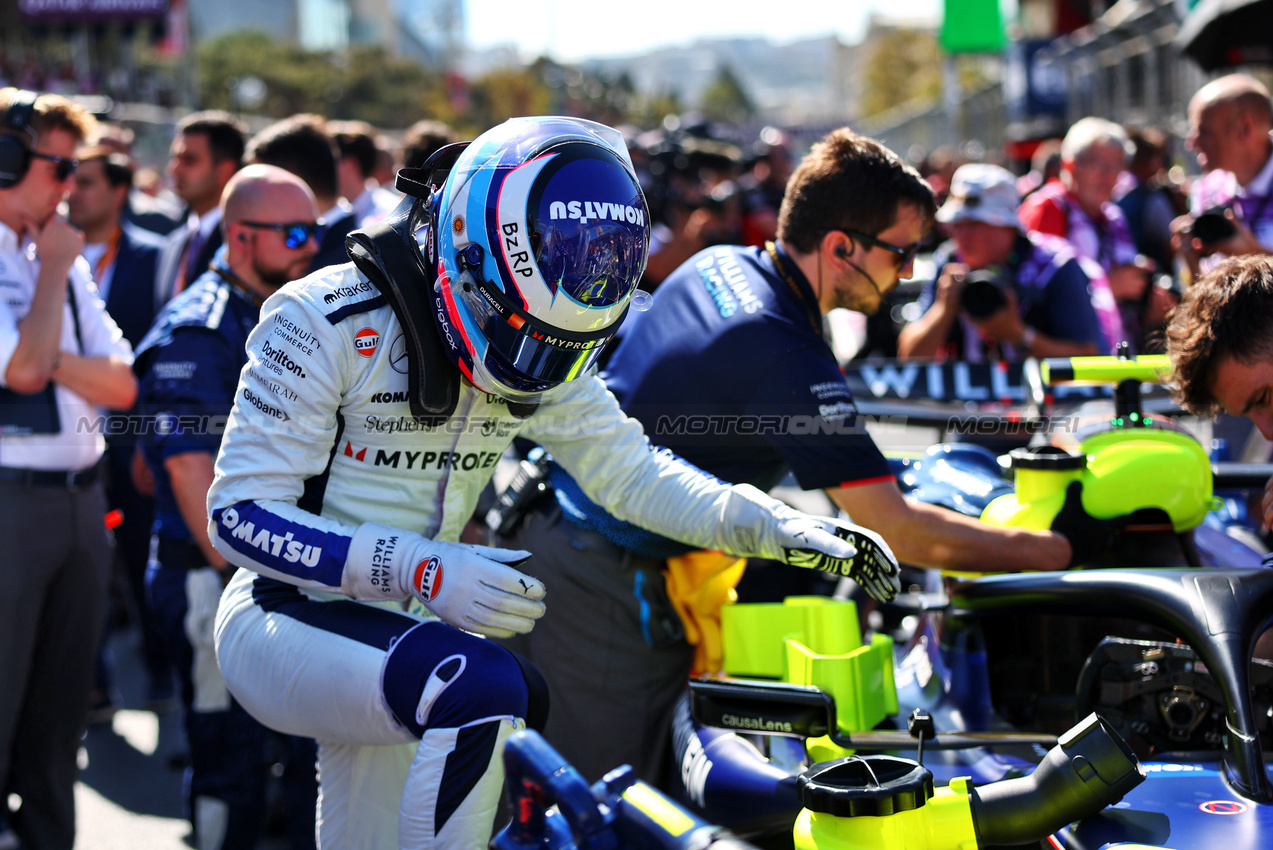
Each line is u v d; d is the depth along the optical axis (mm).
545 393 1817
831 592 3053
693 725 2133
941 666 2109
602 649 2389
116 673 4727
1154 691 1796
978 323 3699
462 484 1800
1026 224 5027
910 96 71438
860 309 2379
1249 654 1653
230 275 2781
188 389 2625
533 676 1615
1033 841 1503
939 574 2342
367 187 5047
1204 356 1885
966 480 2367
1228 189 4109
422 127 4703
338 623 1612
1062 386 2943
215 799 2770
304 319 1600
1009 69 15906
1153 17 9820
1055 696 2072
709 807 1928
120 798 3533
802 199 2305
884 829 1427
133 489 4176
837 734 1844
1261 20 5605
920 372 3029
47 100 2732
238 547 1588
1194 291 1939
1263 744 1792
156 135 12375
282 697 1641
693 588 2316
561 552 2416
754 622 2141
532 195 1521
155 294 4266
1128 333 4512
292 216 2746
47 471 2668
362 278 1652
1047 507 2094
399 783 1768
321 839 1831
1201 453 2117
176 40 26328
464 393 1705
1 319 2584
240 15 95250
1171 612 1747
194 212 4367
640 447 1989
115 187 4312
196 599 2699
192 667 2836
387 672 1541
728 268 2400
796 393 2211
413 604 1818
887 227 2273
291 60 55812
